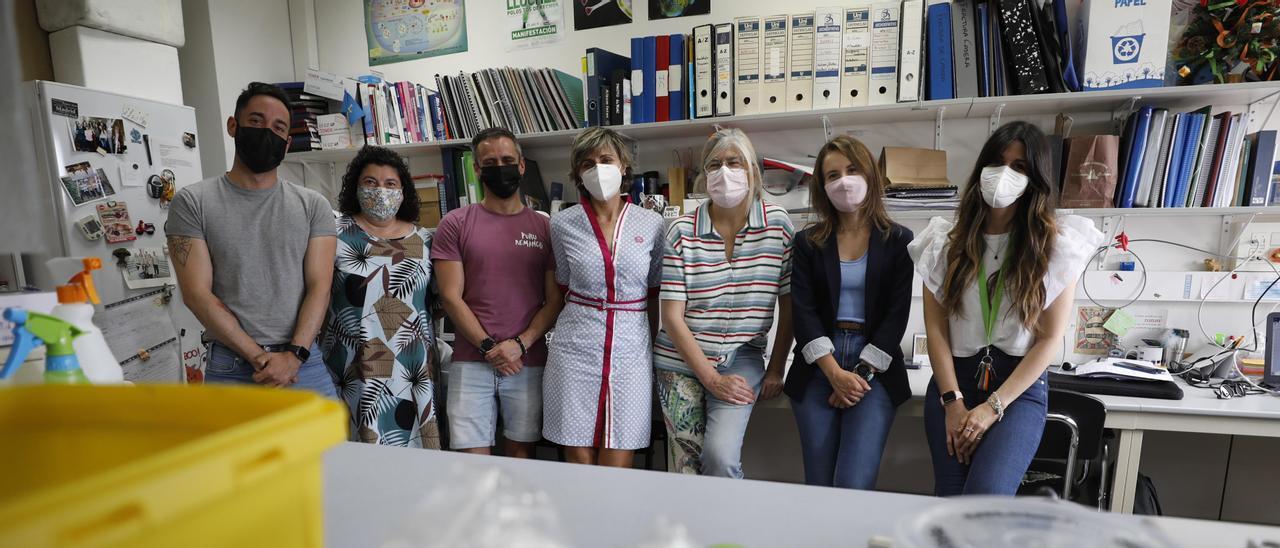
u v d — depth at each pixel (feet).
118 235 7.26
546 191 9.34
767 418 8.63
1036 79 6.62
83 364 2.55
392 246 6.15
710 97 7.52
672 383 5.83
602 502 2.33
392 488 2.49
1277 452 7.24
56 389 1.58
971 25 6.80
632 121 7.88
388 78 10.06
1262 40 6.19
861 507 2.28
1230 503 7.45
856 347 5.46
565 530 2.09
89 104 7.00
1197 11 6.57
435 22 9.73
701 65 7.50
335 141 9.16
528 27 9.29
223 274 5.27
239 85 9.45
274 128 5.29
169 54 8.18
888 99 7.02
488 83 8.58
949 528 1.73
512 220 6.23
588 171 5.65
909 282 5.44
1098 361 6.86
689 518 2.20
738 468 5.48
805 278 5.69
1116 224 7.34
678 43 7.57
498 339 6.00
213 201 5.24
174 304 7.82
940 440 5.10
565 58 9.16
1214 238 7.09
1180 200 6.58
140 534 0.97
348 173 6.23
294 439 1.26
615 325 5.61
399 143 8.76
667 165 8.77
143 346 7.35
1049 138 6.79
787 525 2.14
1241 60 6.28
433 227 8.89
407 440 6.06
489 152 6.03
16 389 1.57
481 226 6.13
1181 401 5.78
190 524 1.05
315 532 1.37
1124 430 5.75
